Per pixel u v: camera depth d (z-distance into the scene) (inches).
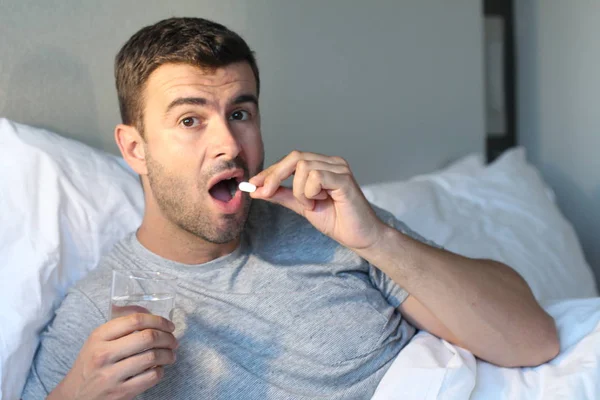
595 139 93.2
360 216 45.2
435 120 85.9
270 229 51.8
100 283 47.3
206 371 44.3
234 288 48.2
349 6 76.6
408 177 83.8
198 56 45.3
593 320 50.7
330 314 48.4
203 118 46.2
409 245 46.6
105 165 55.7
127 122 48.8
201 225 46.1
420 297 47.1
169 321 38.5
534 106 101.2
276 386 45.0
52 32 57.8
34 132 53.1
